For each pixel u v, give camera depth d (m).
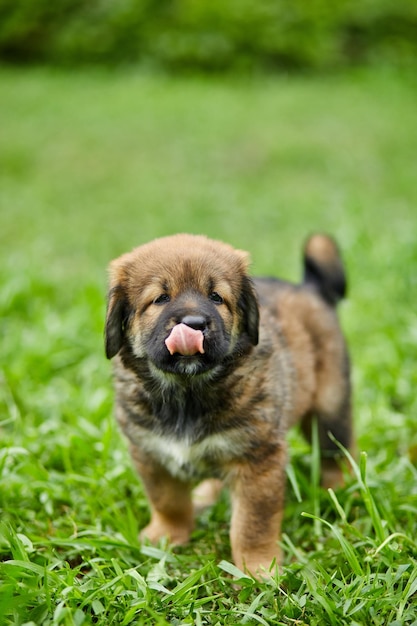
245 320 1.38
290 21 5.09
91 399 1.65
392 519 1.41
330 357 1.53
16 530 1.40
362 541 1.38
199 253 1.37
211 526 1.46
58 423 1.60
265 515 1.38
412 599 1.31
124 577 1.32
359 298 1.93
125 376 1.40
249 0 5.14
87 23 5.13
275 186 3.21
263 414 1.37
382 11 5.27
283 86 4.67
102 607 1.27
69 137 3.78
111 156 3.58
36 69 5.02
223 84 4.73
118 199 3.10
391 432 1.59
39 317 1.88
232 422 1.37
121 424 1.41
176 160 3.53
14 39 5.16
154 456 1.41
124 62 5.05
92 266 2.33
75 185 3.28
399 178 3.25
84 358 1.80
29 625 1.24
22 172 3.43
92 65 5.09
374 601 1.28
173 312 1.33
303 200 2.95
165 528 1.45
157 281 1.36
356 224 2.39
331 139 3.72
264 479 1.38
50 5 5.18
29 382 1.71
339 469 1.54
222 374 1.37
